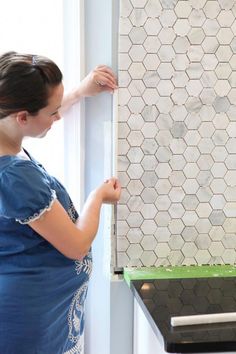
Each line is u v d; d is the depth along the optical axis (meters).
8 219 1.15
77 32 1.47
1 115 1.10
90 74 1.42
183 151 1.46
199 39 1.42
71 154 1.57
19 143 1.19
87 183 1.54
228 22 1.42
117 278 1.51
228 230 1.52
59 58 1.55
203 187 1.49
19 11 1.53
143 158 1.45
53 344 1.24
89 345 1.62
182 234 1.50
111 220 1.48
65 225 1.13
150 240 1.49
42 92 1.08
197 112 1.45
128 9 1.38
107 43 1.44
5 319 1.17
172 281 1.41
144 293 1.33
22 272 1.19
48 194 1.12
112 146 1.49
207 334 1.07
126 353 1.59
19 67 1.06
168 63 1.42
